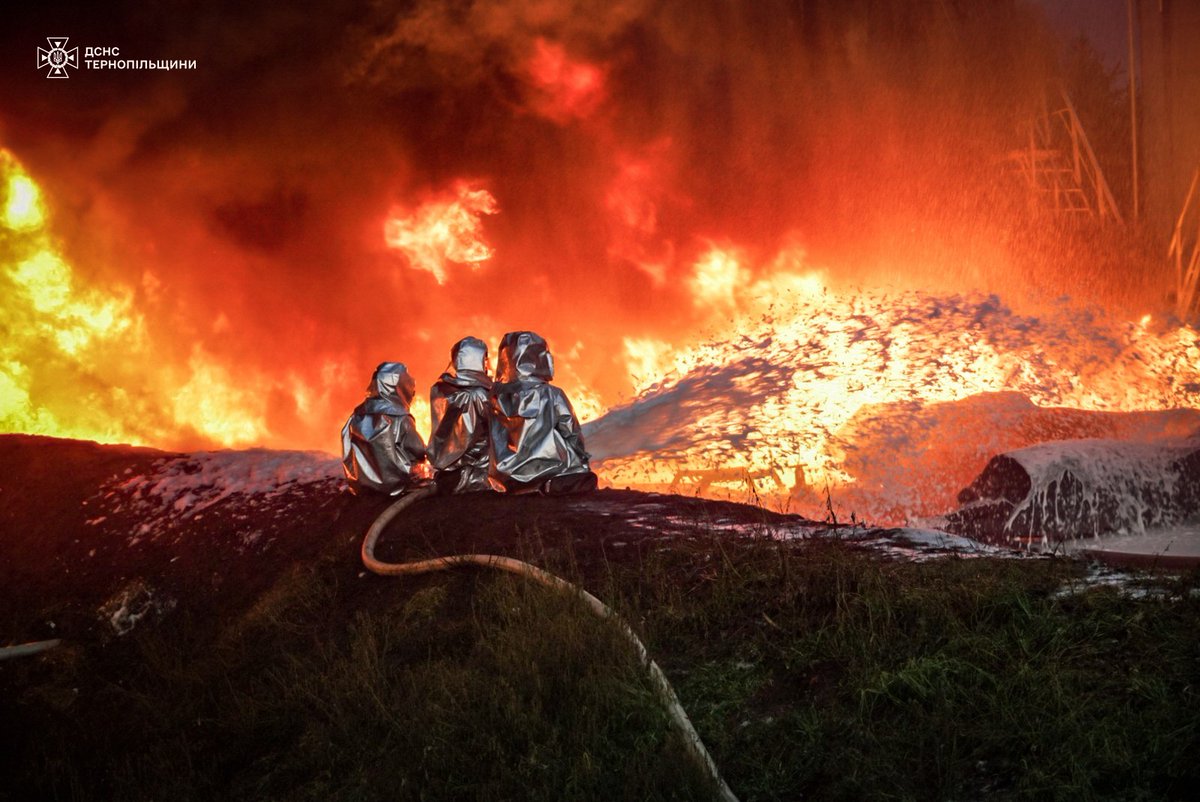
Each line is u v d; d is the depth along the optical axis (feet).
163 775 17.88
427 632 18.35
